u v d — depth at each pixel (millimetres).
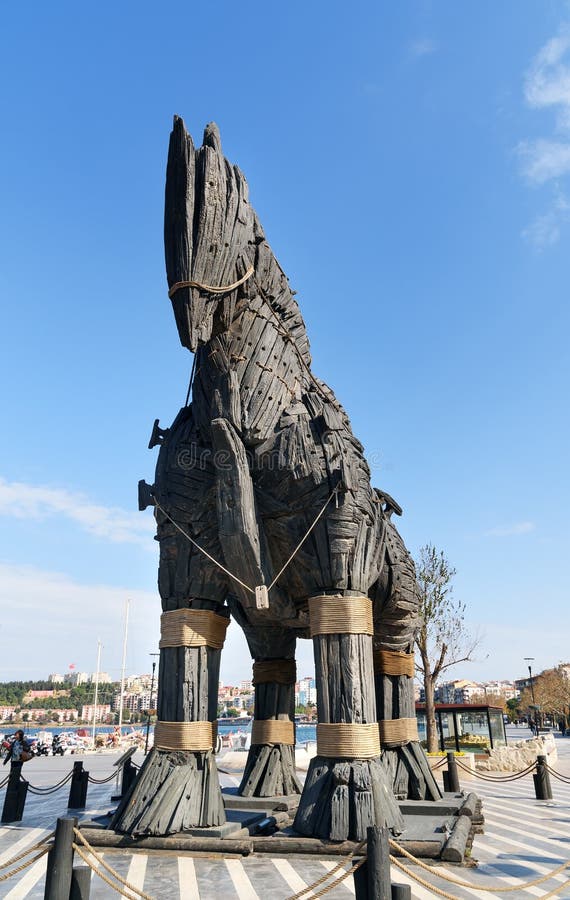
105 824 6480
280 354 6898
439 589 19047
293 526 6711
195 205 5895
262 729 8852
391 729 8766
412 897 4910
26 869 5859
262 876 5172
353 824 5746
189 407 7535
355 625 6457
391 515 8820
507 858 6234
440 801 8164
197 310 5832
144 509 7188
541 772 11523
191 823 6008
